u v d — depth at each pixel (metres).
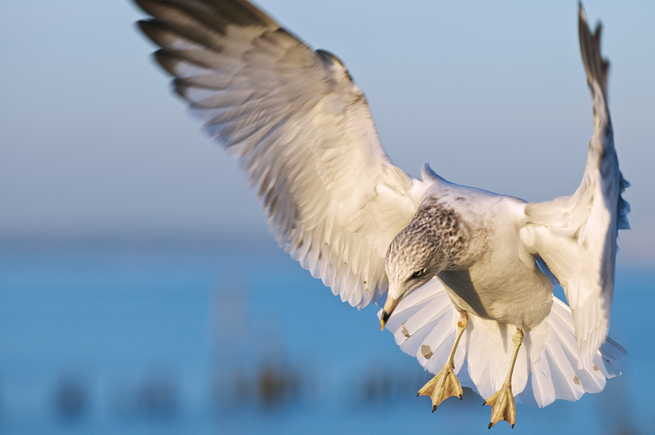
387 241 10.16
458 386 10.33
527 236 8.88
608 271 7.98
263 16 8.25
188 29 8.28
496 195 9.17
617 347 10.41
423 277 8.84
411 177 9.59
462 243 8.83
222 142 8.97
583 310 8.84
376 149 9.36
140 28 8.16
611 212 7.69
